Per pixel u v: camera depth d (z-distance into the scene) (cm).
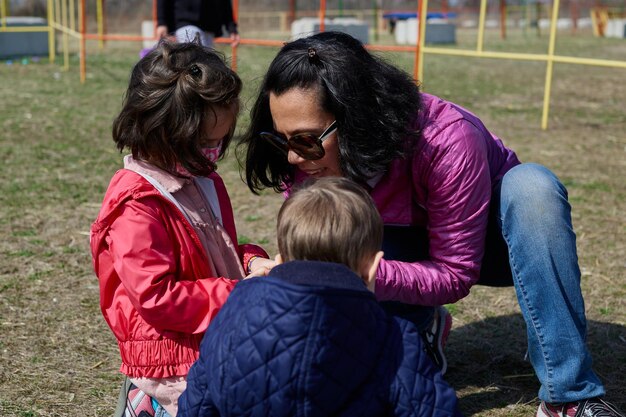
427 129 221
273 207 498
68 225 451
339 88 201
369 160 207
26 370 279
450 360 293
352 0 3141
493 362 292
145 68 203
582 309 226
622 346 304
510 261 229
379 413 163
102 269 209
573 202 511
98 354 295
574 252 224
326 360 156
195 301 199
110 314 211
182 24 789
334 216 169
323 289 156
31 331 311
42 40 1477
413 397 162
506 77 1288
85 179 557
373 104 207
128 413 223
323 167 215
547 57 745
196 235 209
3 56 1432
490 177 235
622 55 1650
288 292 157
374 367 163
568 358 225
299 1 3117
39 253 402
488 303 347
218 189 231
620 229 454
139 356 206
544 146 700
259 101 223
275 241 429
